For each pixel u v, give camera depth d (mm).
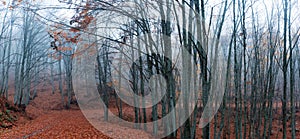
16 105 13258
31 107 17172
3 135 7668
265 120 8445
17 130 8711
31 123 10883
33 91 22562
